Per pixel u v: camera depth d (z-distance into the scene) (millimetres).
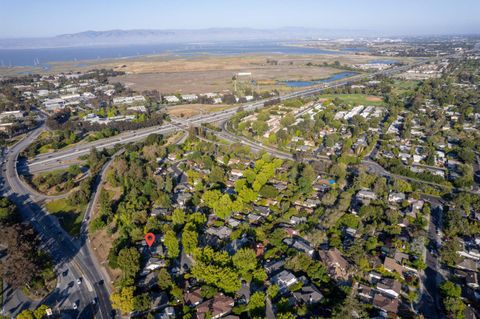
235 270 110375
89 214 160250
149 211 157500
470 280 110500
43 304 106500
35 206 168125
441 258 122688
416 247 123125
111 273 120125
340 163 192500
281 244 127625
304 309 97750
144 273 117500
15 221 148000
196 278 113562
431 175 182250
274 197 163750
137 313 101438
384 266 116375
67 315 101875
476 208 152250
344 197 153750
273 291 102688
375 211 145875
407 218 145375
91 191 182000
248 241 131250
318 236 128125
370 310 99000
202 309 98500
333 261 119500
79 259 128500
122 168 193125
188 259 125125
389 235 135500
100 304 106000
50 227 150125
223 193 170375
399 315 98438
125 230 136750
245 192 157375
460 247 125438
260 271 110062
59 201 172125
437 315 99438
